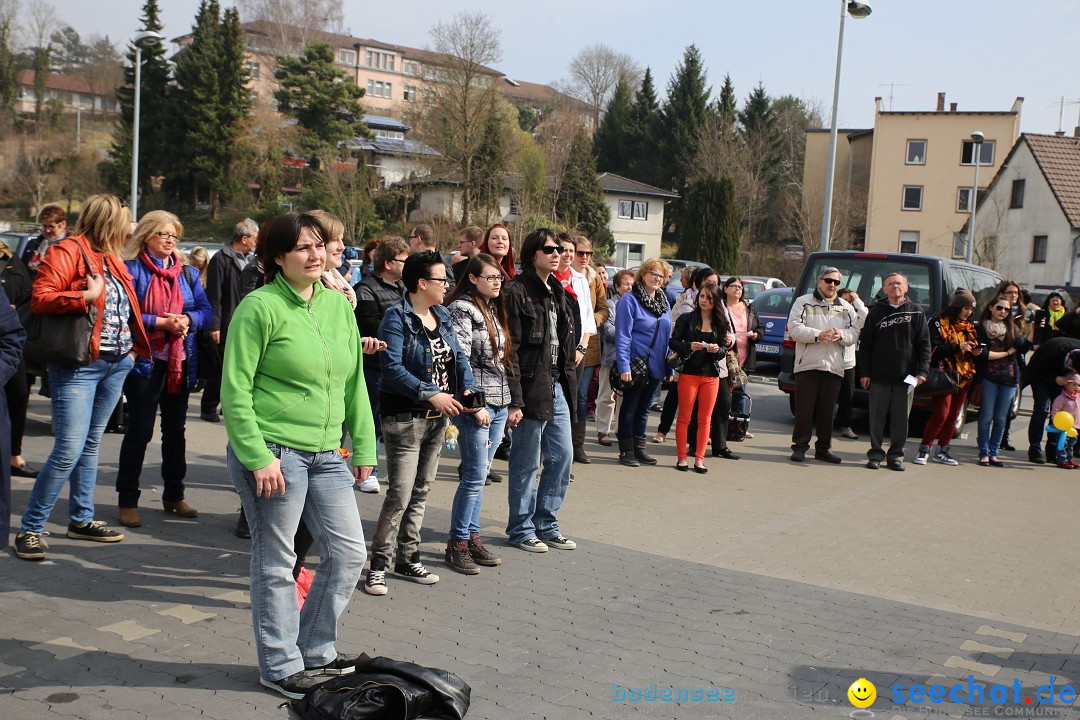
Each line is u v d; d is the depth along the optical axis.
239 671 3.89
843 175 60.47
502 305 5.60
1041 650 4.63
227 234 50.78
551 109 83.38
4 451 3.78
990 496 8.57
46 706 3.49
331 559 3.75
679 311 9.98
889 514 7.62
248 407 3.46
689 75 69.25
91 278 5.00
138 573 5.04
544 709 3.69
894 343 9.47
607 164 74.50
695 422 9.96
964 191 51.25
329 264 5.30
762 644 4.50
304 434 3.59
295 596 3.72
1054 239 39.97
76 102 82.50
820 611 5.04
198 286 6.16
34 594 4.63
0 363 3.79
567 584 5.29
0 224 46.38
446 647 4.28
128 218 5.30
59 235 8.31
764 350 17.58
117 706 3.52
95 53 84.44
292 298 3.61
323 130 54.44
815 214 52.91
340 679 3.58
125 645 4.09
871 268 11.77
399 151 50.44
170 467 6.13
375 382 6.70
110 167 54.19
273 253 3.59
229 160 52.84
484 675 3.99
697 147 65.12
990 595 5.59
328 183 45.50
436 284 4.92
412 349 4.91
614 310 9.95
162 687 3.70
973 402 10.88
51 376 5.08
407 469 4.97
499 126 45.84
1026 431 13.26
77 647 4.04
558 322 5.94
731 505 7.63
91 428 5.43
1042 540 7.02
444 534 6.22
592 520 6.89
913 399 10.22
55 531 5.67
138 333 5.43
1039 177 40.91
